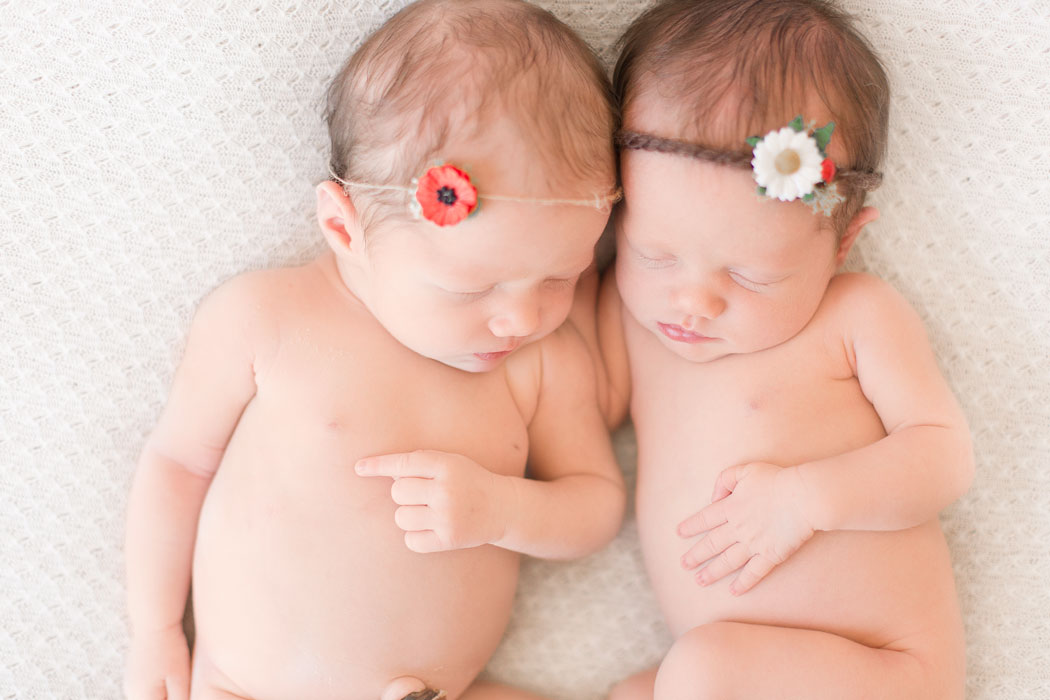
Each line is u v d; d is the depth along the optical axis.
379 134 1.06
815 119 1.06
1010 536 1.33
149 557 1.25
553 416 1.29
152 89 1.23
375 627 1.17
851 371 1.22
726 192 1.05
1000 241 1.30
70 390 1.29
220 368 1.21
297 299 1.21
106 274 1.27
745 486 1.16
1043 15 1.24
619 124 1.11
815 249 1.12
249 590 1.18
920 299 1.32
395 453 1.18
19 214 1.23
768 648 1.13
